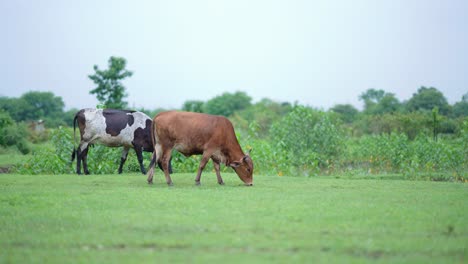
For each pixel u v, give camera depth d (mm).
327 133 26000
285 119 27047
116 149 19062
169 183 13078
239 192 11641
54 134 19516
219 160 13406
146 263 6047
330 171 23328
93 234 7438
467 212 9156
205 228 7812
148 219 8414
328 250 6641
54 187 12531
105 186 12852
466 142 22625
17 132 33875
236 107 80438
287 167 20125
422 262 6082
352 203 10125
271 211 9141
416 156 21297
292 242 6996
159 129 13016
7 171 21500
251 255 6371
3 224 8117
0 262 6109
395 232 7641
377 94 89188
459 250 6641
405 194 11578
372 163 25062
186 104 48469
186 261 6125
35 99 72688
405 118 38406
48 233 7516
